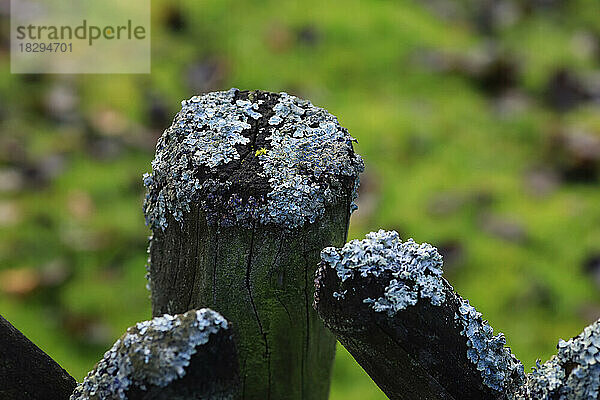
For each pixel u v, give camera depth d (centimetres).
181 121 155
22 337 135
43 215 427
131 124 487
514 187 465
